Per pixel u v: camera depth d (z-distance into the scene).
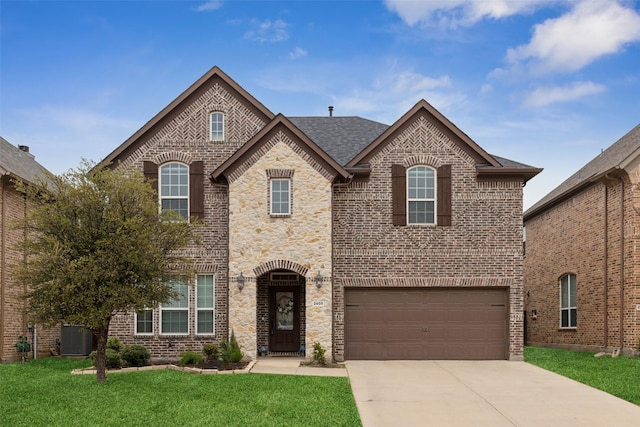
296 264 18.12
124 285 13.31
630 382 14.75
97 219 13.61
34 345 20.25
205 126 19.58
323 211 18.30
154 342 18.97
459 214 19.27
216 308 19.00
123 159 19.44
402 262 19.12
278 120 18.39
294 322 20.09
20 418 10.85
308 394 13.01
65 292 12.59
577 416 11.46
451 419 11.27
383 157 19.42
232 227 18.27
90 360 19.09
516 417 11.41
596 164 24.44
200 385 13.84
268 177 18.38
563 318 25.38
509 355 18.86
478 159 19.38
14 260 19.62
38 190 13.77
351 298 19.25
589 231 22.75
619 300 20.42
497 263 19.12
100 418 10.84
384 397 13.13
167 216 14.40
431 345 19.12
